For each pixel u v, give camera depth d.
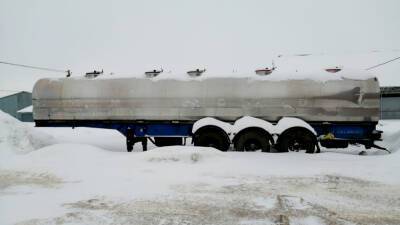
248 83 11.09
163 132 11.70
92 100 11.98
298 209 4.76
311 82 10.73
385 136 13.64
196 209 4.78
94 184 6.34
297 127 10.25
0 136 10.44
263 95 10.92
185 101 11.34
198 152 8.72
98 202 5.14
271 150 11.23
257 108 10.95
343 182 6.36
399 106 26.62
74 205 5.00
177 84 11.46
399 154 8.85
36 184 6.42
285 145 10.27
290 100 10.77
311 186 6.10
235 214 4.55
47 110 12.32
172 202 5.12
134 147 13.71
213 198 5.34
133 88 11.71
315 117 10.66
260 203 5.06
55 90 12.27
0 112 11.80
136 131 11.85
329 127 10.72
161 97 11.49
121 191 5.79
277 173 7.21
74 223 4.22
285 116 10.81
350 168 7.60
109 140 16.17
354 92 10.46
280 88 10.87
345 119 10.51
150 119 11.59
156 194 5.59
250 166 7.89
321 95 10.61
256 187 6.04
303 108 10.70
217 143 10.70
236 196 5.45
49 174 7.25
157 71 12.03
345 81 10.56
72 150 9.38
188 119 11.34
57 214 4.57
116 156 9.25
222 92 11.15
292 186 6.10
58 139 14.12
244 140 10.42
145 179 6.70
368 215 4.49
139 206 4.93
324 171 7.34
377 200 5.19
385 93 26.77
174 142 12.31
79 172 7.41
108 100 11.86
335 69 10.95
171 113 11.43
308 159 8.81
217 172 7.32
